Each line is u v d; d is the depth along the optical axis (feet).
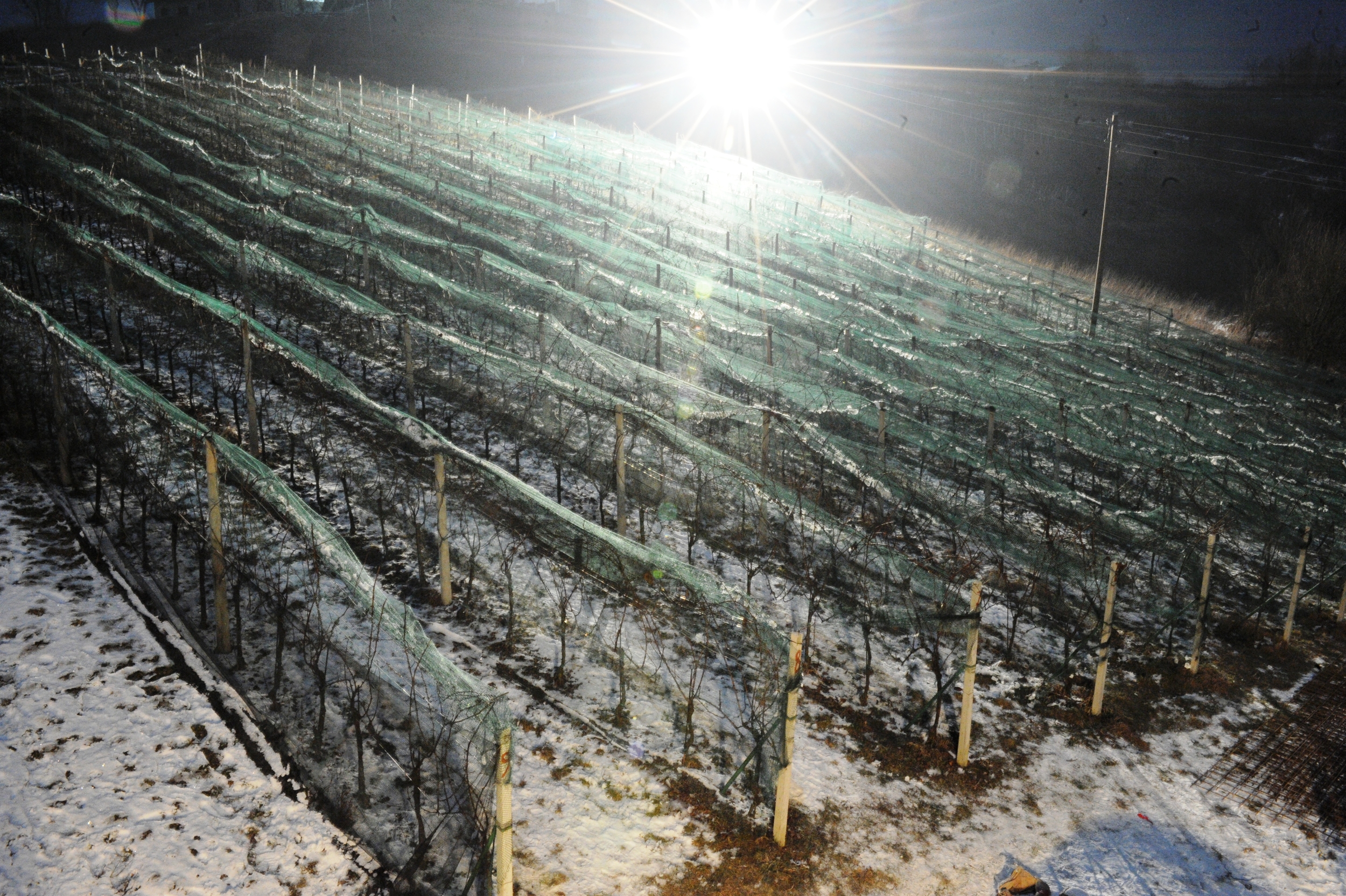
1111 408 47.42
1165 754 24.94
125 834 17.94
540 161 86.12
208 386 37.42
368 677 21.94
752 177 104.22
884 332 56.13
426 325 40.24
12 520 26.91
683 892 18.65
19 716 20.21
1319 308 80.43
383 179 70.33
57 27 153.99
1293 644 31.50
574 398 35.63
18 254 44.60
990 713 25.71
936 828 21.36
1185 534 35.47
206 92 92.38
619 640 25.85
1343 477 47.26
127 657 22.43
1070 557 32.83
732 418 38.83
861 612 29.22
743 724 23.53
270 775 19.86
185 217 50.24
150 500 28.58
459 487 32.73
